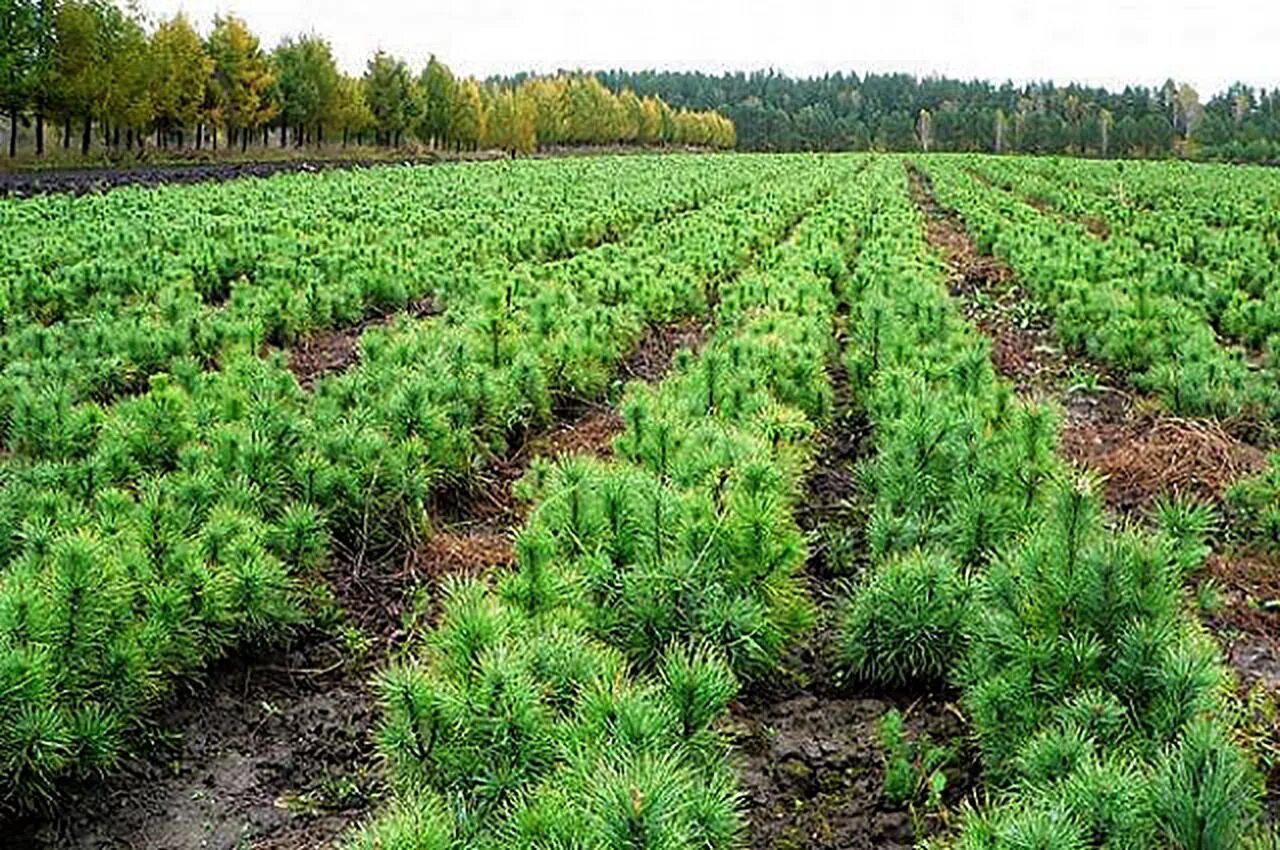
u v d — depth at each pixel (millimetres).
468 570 6406
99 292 12500
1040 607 4004
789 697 5062
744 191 32062
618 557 5172
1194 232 19703
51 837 4246
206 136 62406
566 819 3006
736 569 5152
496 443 7965
